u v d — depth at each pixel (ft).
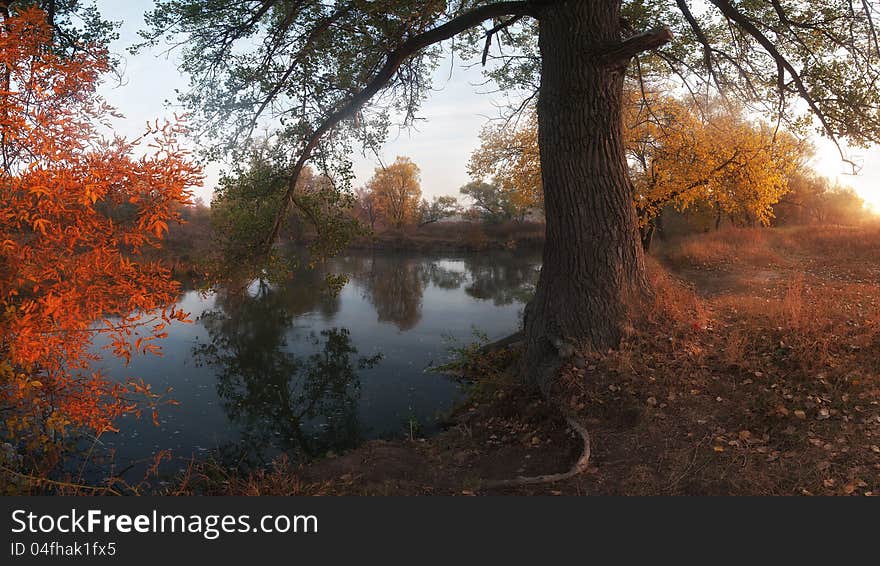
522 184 66.54
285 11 30.09
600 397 21.42
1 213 11.02
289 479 18.11
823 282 38.99
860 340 22.11
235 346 46.98
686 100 55.31
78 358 13.16
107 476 21.26
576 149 24.91
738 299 31.27
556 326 25.14
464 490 16.71
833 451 15.80
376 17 28.48
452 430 24.03
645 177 61.87
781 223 109.09
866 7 27.68
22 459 16.14
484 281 90.74
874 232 59.00
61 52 19.45
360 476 18.47
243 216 31.73
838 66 30.30
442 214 207.92
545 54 25.50
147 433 27.12
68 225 12.00
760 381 20.49
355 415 30.19
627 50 23.09
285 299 71.36
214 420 29.89
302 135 31.48
